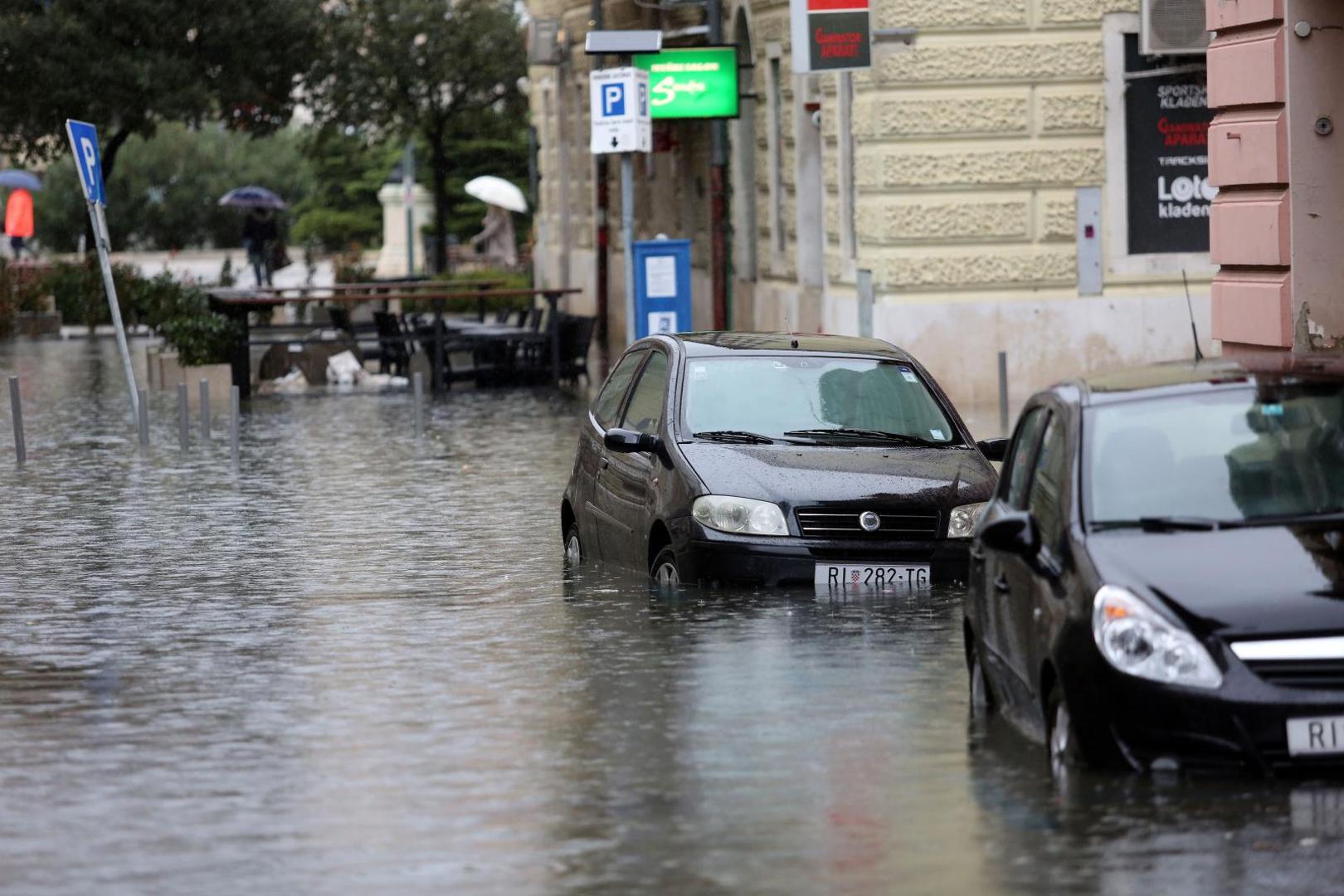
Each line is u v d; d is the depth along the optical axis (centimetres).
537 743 2486
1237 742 2069
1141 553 2211
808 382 3791
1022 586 2356
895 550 3478
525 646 3119
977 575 2603
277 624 3391
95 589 3806
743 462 3569
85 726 2644
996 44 7181
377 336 9406
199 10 14475
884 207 7219
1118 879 1866
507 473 5644
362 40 17625
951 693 2722
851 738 2466
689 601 3450
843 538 3475
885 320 7262
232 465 5944
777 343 3916
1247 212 4772
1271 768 2073
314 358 9294
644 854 1995
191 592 3747
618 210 12188
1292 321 4641
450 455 6125
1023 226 7244
